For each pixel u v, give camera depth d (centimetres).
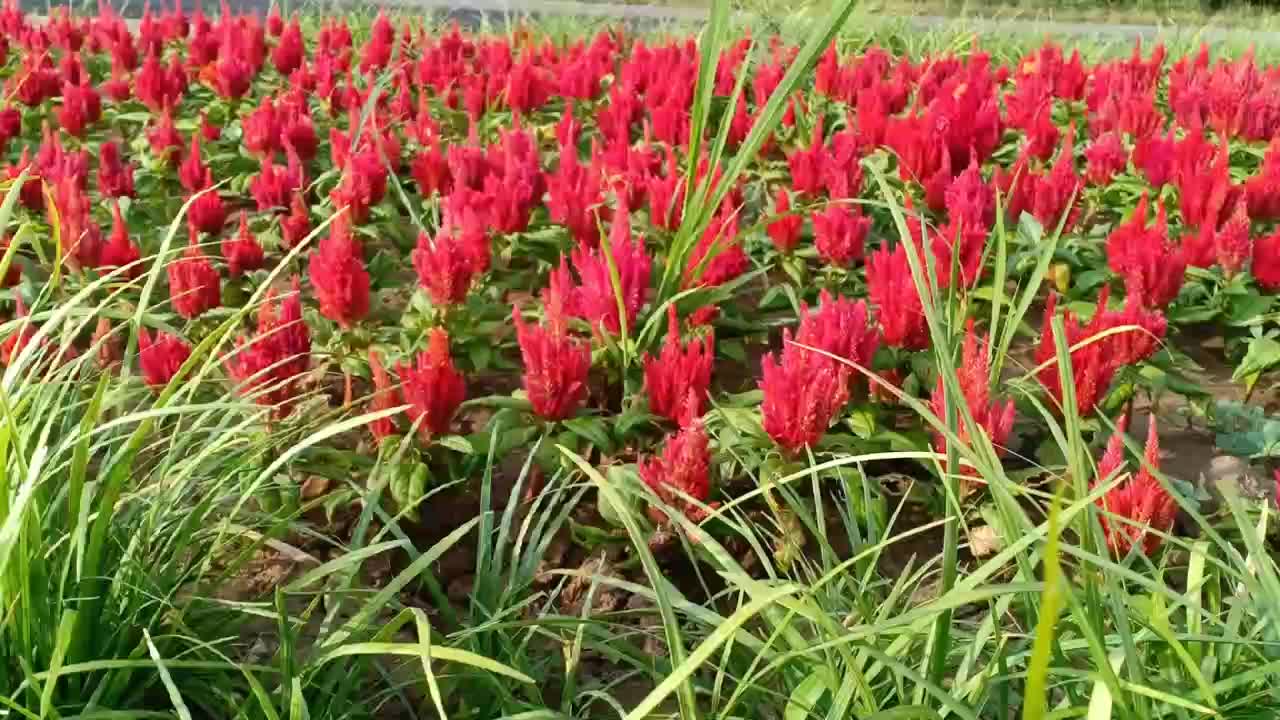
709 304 160
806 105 291
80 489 95
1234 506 93
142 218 208
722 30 156
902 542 135
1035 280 114
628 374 148
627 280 146
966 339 120
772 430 125
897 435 139
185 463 112
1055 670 86
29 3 470
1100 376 135
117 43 284
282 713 92
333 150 205
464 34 406
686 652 111
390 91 291
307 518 135
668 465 119
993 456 92
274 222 200
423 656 81
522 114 264
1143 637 96
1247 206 193
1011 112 259
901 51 418
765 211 220
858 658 97
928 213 203
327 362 153
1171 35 501
